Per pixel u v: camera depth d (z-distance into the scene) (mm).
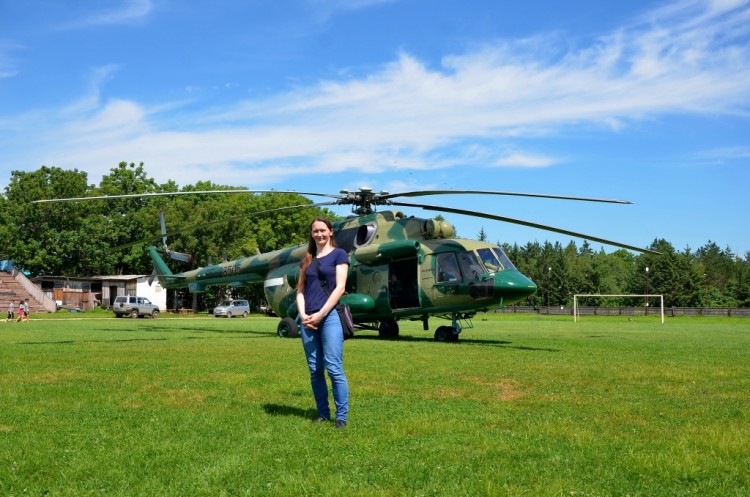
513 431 5496
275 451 4797
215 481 4086
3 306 59938
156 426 5641
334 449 4867
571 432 5410
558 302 101312
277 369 9820
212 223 19156
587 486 3979
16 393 7395
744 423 5871
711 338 20109
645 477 4191
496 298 16875
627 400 7156
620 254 157875
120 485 4027
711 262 152875
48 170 70812
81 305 66500
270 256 22047
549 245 136250
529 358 11789
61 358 11562
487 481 4035
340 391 5672
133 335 20953
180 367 10102
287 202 71062
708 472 4281
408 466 4398
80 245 69188
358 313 18922
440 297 17625
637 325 36000
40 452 4742
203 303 77812
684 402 7031
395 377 8938
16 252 67500
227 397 7203
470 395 7484
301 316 5777
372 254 18516
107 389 7742
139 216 71250
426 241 18250
